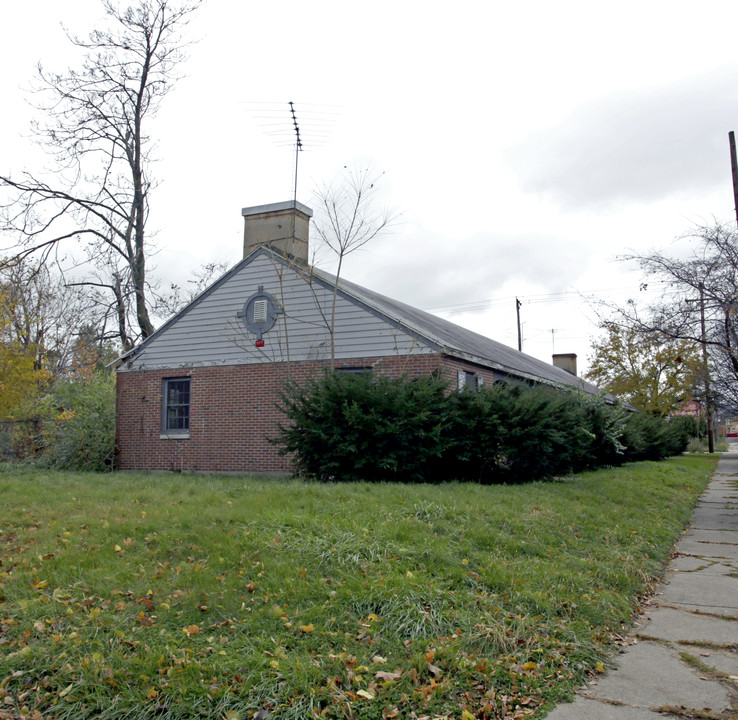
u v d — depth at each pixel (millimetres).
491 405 13898
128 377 19984
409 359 16125
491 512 9344
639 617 6637
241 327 18453
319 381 14211
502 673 4906
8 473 15773
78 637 5105
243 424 18109
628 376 37500
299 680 4535
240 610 5664
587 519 10266
